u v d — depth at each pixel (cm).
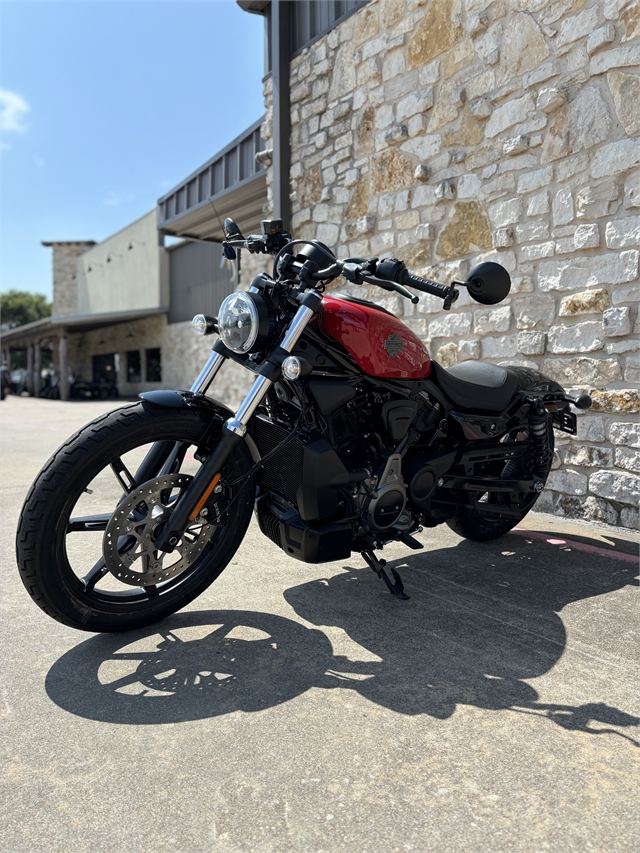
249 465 255
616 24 390
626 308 390
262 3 712
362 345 252
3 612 268
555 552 349
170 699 200
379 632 249
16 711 194
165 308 2050
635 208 384
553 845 141
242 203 1159
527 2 440
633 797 157
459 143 499
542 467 340
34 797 157
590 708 196
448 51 504
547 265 436
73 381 2481
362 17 584
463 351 502
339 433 259
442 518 303
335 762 170
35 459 677
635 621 259
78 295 2784
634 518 390
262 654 230
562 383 429
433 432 289
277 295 243
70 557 338
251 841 142
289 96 682
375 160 579
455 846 141
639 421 386
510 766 168
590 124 406
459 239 503
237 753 174
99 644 238
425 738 180
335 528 248
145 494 228
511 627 254
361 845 141
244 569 321
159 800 156
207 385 249
